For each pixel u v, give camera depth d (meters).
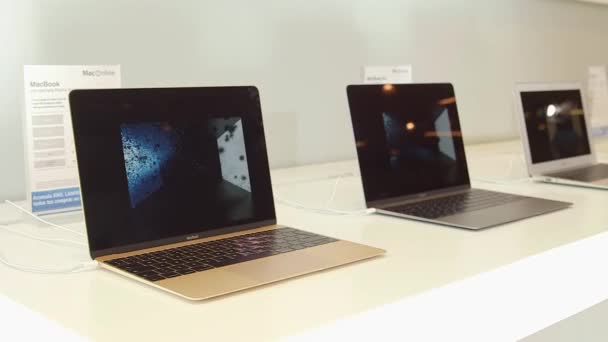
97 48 1.50
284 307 0.72
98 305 0.73
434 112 1.45
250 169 1.09
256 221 1.07
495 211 1.22
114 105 0.96
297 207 1.33
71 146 1.19
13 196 1.41
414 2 2.20
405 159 1.35
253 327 0.66
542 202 1.30
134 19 1.55
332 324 0.68
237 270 0.83
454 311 0.83
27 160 1.16
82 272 0.86
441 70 2.34
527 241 1.02
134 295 0.76
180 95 1.03
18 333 0.75
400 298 0.75
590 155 1.82
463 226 1.09
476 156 2.11
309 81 1.92
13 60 1.38
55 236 1.06
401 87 1.40
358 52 2.04
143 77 1.58
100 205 0.91
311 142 1.95
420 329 0.78
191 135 1.03
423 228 1.12
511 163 1.94
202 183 1.02
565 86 1.79
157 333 0.64
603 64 3.26
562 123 1.75
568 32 2.99
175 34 1.62
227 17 1.72
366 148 1.28
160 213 0.96
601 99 2.66
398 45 2.17
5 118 1.38
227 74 1.73
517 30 2.68
